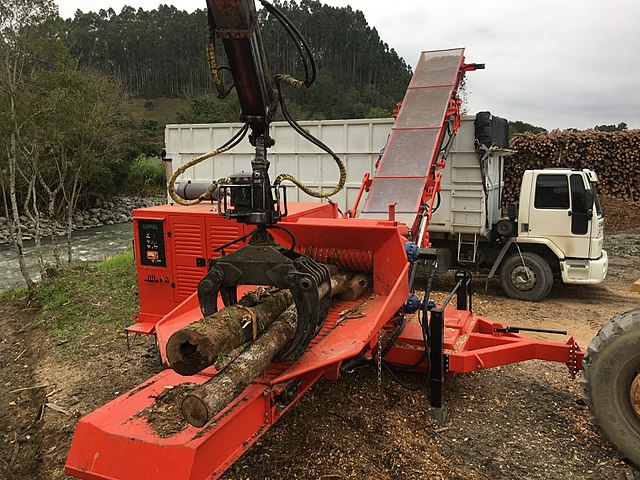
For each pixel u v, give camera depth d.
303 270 3.05
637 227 14.20
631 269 10.28
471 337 4.75
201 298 3.11
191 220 5.88
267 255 3.02
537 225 8.00
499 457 3.71
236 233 5.65
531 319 7.26
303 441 3.89
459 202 8.52
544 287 8.02
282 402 3.03
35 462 3.97
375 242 4.12
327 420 4.17
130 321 6.90
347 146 9.86
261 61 2.98
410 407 4.40
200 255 5.89
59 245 16.53
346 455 3.71
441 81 8.11
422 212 6.68
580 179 7.72
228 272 3.07
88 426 2.68
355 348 3.20
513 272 8.23
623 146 14.88
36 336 6.82
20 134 8.77
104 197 23.75
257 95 2.98
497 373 5.14
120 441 2.56
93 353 5.93
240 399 2.83
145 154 30.27
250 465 3.61
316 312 2.97
